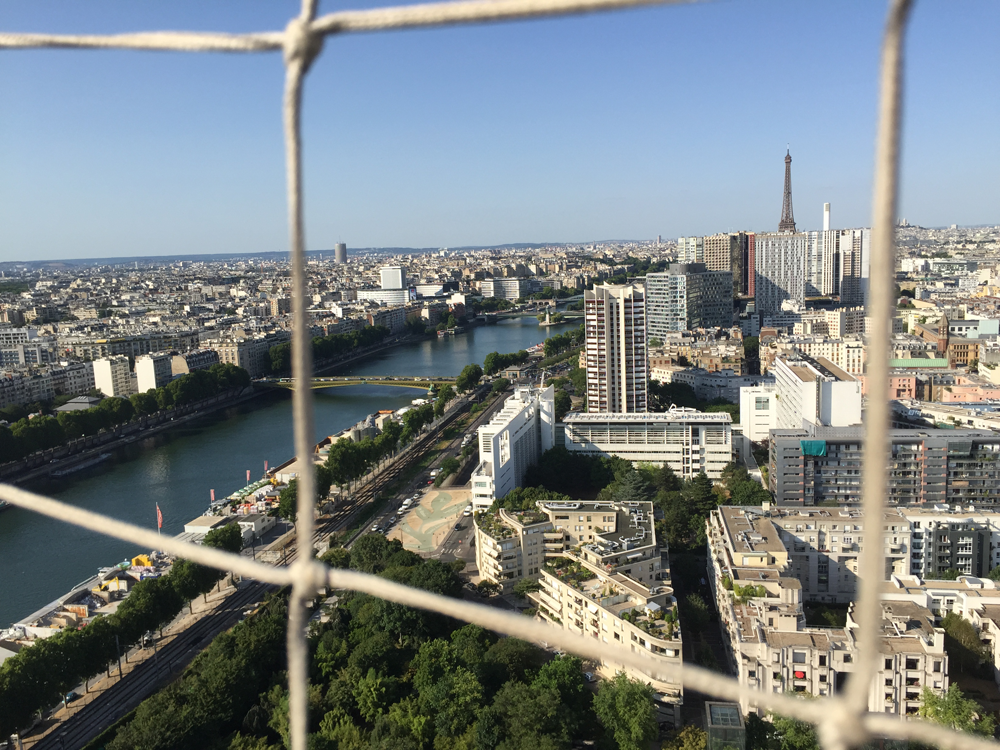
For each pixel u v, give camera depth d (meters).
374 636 182.38
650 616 174.00
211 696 157.00
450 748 147.88
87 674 179.25
